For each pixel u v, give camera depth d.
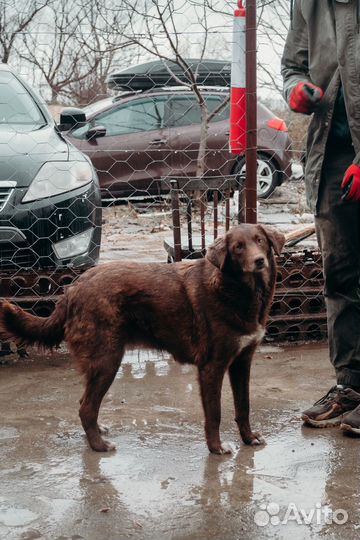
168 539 3.14
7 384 5.09
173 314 4.13
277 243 4.10
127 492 3.55
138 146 12.25
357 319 4.51
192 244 6.63
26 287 5.75
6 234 5.64
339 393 4.47
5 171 5.77
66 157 6.14
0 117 6.67
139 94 12.56
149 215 11.65
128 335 4.19
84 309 4.10
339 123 4.34
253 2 5.33
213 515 3.33
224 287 4.00
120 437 4.22
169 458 3.95
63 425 4.39
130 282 4.14
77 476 3.72
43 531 3.20
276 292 5.95
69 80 14.25
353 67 4.14
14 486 3.60
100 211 6.21
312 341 6.05
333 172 4.39
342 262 4.46
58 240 5.84
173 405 4.69
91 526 3.24
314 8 4.31
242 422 4.15
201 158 11.06
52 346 4.32
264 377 5.18
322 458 3.93
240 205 6.30
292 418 4.50
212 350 4.04
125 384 5.07
